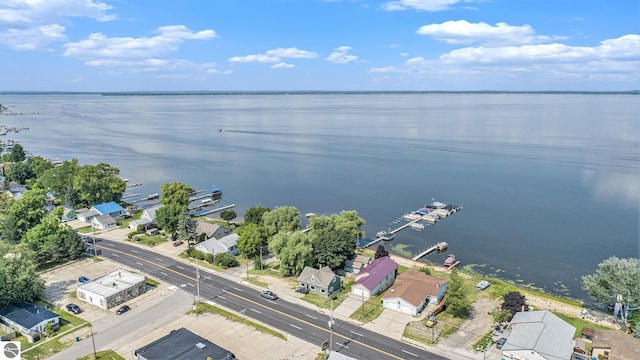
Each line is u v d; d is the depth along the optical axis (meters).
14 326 74.94
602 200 170.12
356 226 120.69
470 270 109.94
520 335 70.62
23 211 123.81
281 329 76.81
